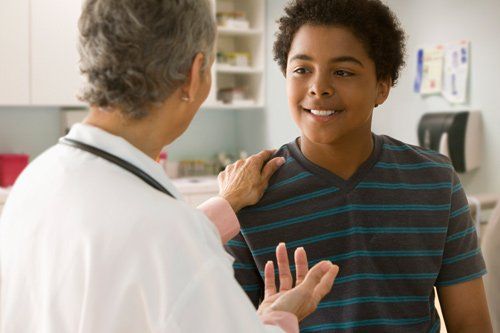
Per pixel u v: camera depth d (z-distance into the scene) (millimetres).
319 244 1128
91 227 750
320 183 1138
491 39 3240
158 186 830
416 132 3695
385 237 1123
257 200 1146
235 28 4512
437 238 1146
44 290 781
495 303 1513
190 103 887
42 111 4375
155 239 735
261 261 1135
